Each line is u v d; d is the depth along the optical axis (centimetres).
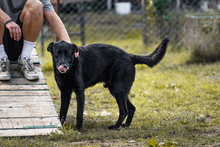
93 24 1992
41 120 422
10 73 509
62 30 496
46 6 514
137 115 572
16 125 406
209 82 770
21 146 354
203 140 390
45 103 453
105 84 552
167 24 1253
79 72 473
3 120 410
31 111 434
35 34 496
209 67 934
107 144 386
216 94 662
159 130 444
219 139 390
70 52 445
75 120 523
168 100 661
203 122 499
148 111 596
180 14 1266
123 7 2264
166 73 920
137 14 2216
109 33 1761
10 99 448
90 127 491
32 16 478
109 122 527
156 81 836
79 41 1562
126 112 516
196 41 1052
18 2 489
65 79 465
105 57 516
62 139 394
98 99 711
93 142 397
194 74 878
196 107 592
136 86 811
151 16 1252
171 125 478
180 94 693
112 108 645
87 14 2112
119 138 414
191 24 1076
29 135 394
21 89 473
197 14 1133
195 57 1051
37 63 549
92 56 502
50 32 1487
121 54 523
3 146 352
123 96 512
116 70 514
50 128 414
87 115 576
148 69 1016
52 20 505
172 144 373
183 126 470
